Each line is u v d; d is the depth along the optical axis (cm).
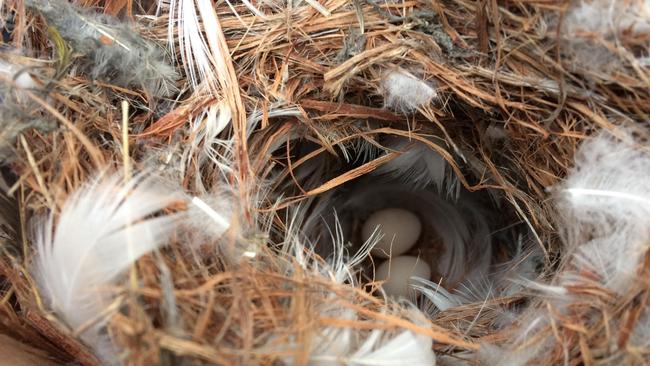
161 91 19
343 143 21
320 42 19
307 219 23
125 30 18
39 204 16
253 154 19
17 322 18
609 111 18
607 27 17
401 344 16
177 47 20
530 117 18
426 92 19
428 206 25
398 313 17
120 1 20
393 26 19
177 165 18
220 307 15
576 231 18
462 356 18
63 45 17
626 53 17
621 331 16
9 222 17
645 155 17
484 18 18
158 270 15
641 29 17
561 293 17
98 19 19
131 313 15
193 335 15
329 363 16
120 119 18
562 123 18
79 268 15
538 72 18
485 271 24
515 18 17
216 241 17
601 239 17
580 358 16
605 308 16
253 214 18
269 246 19
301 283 16
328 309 16
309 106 19
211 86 19
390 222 23
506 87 18
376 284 20
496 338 18
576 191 18
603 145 18
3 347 17
